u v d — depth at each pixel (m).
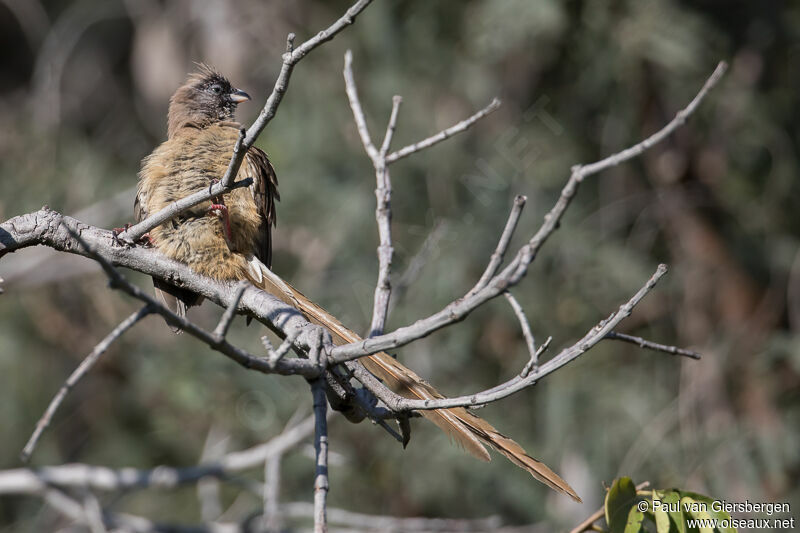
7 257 13.09
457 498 12.43
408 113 13.07
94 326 13.25
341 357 4.88
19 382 13.11
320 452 4.64
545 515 12.11
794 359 12.96
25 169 14.06
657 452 12.23
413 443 12.46
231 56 14.96
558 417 12.24
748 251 13.54
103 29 17.58
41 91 15.41
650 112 13.34
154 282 6.86
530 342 4.79
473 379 12.45
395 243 12.38
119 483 10.30
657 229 13.30
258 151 7.43
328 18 13.98
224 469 10.05
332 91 13.32
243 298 6.01
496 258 4.73
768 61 13.48
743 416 13.02
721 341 13.22
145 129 16.25
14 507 13.60
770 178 13.45
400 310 12.11
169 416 13.11
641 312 12.93
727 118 13.41
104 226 13.57
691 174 13.48
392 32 13.36
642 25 12.48
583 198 13.07
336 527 12.27
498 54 12.88
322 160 13.12
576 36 12.84
